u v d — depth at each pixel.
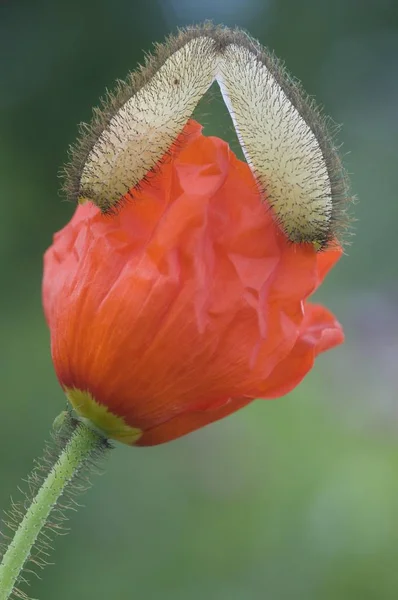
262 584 0.54
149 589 0.55
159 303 0.27
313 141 0.27
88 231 0.28
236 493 0.62
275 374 0.28
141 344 0.27
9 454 0.60
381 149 0.94
